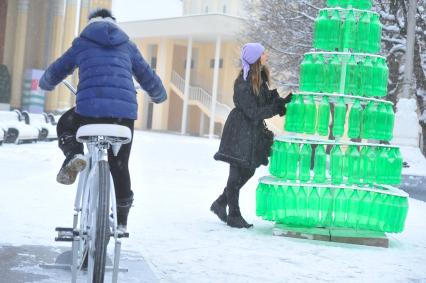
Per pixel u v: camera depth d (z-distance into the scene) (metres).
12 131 22.92
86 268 5.33
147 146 29.16
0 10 40.28
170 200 10.87
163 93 5.34
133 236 7.40
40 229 7.30
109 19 5.06
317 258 7.00
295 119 8.29
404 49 23.86
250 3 35.59
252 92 8.17
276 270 6.28
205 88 62.72
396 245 8.24
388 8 25.50
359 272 6.48
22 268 5.38
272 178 8.59
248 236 7.98
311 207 8.27
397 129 17.28
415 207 12.98
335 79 8.45
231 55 60.47
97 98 4.71
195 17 57.00
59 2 42.69
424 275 6.57
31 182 11.62
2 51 40.41
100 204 4.25
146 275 5.51
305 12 27.80
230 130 8.27
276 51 29.47
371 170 8.29
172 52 62.12
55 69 5.05
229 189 8.52
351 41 8.54
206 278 5.73
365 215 8.27
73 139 5.01
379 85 8.42
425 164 16.67
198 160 22.02
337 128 8.38
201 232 8.00
